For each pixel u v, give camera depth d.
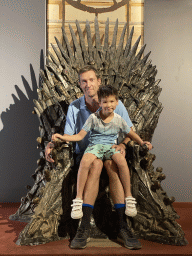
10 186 3.20
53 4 3.15
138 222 2.10
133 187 2.16
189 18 3.24
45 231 1.99
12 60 3.21
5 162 3.21
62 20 3.15
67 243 1.97
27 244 1.91
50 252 1.79
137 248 1.85
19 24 3.21
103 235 2.07
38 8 3.21
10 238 2.07
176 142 3.22
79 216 1.90
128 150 2.24
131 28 3.16
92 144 2.10
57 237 2.03
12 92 3.21
